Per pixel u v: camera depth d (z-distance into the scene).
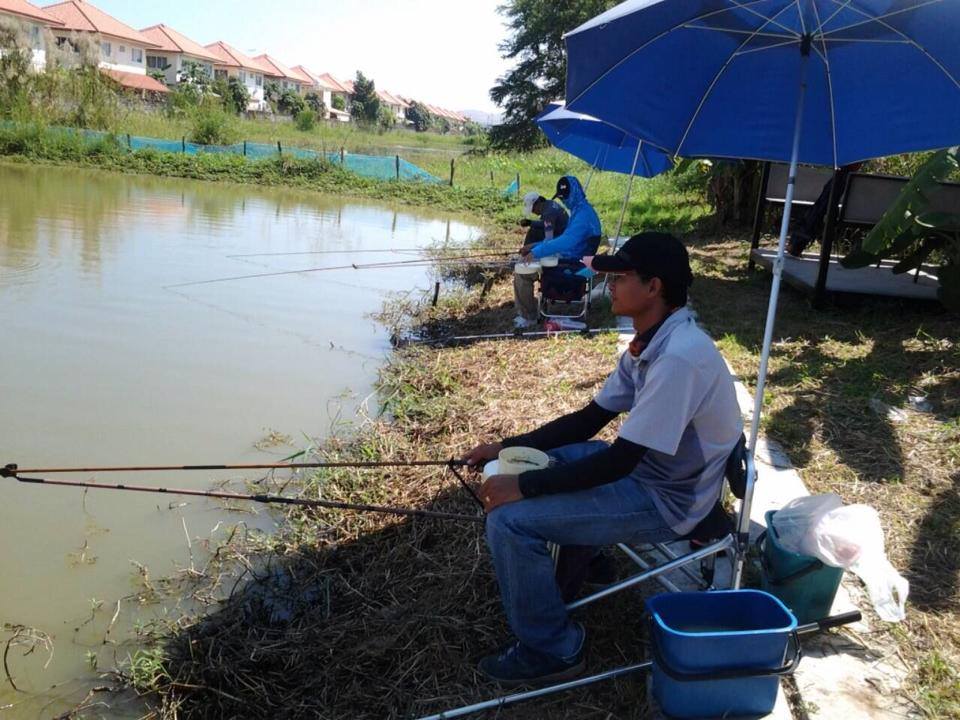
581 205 7.40
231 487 4.54
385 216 17.08
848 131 3.31
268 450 5.02
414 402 5.62
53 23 49.25
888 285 7.09
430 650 2.98
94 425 5.28
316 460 4.80
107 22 58.22
